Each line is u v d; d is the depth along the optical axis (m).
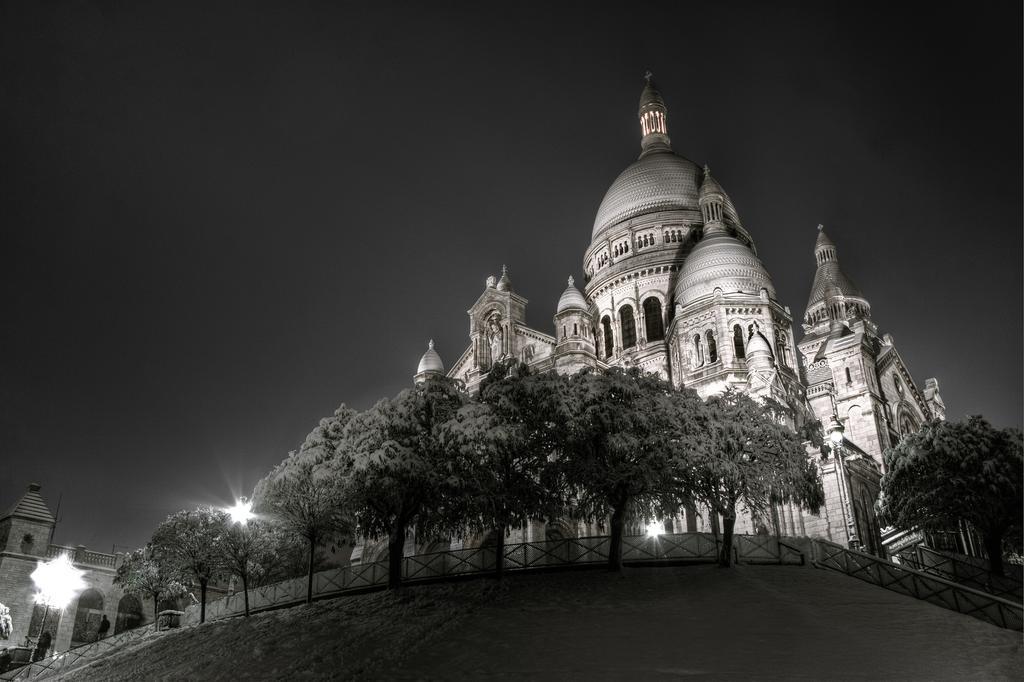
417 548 63.12
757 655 23.97
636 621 29.11
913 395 94.25
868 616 28.47
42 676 45.59
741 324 73.75
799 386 74.31
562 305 75.00
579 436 39.28
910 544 57.22
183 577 51.56
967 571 46.44
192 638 39.00
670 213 96.62
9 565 67.38
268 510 44.34
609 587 35.44
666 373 83.88
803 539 40.50
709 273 77.44
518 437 38.62
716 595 32.47
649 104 115.56
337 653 30.41
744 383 68.69
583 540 42.41
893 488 52.62
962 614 29.25
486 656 26.42
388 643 30.42
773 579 35.59
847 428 82.94
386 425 40.91
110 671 37.03
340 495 40.81
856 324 97.38
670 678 22.12
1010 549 54.88
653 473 38.31
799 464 42.59
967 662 22.83
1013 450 48.97
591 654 25.30
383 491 39.94
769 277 79.38
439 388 43.53
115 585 73.94
